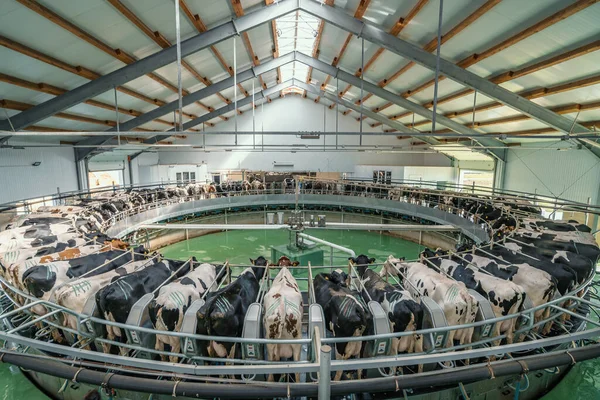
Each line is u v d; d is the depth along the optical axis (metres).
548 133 8.99
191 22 6.25
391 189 11.91
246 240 11.69
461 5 4.99
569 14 4.22
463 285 3.06
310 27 8.62
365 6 6.16
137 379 2.53
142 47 6.39
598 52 4.75
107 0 4.67
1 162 7.78
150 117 10.14
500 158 11.51
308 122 18.02
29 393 3.34
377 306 2.80
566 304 3.62
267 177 15.52
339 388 2.41
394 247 10.95
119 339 2.87
